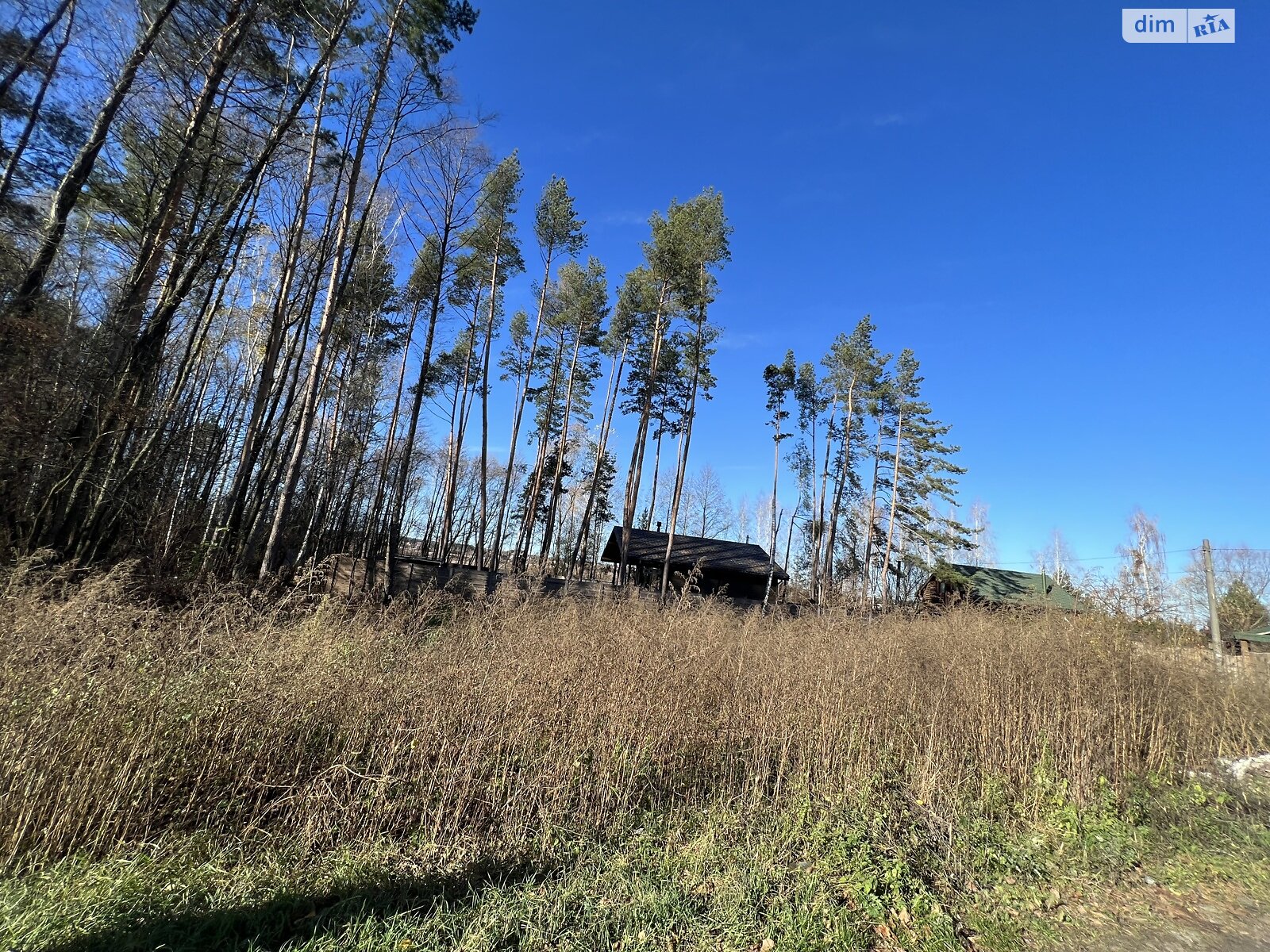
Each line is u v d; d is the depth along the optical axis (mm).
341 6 13195
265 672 4398
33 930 2723
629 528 26969
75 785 3488
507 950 2891
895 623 9461
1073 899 4211
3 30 10336
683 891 3596
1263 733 8766
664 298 26172
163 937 2777
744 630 8195
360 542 26438
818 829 4555
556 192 26641
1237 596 30984
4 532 8516
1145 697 7324
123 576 6156
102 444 10352
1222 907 4230
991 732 6375
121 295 11141
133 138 12539
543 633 6090
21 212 10859
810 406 38875
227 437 17625
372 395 24203
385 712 4500
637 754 4863
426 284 23969
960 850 4672
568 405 29594
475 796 4293
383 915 3109
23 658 3703
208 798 3844
